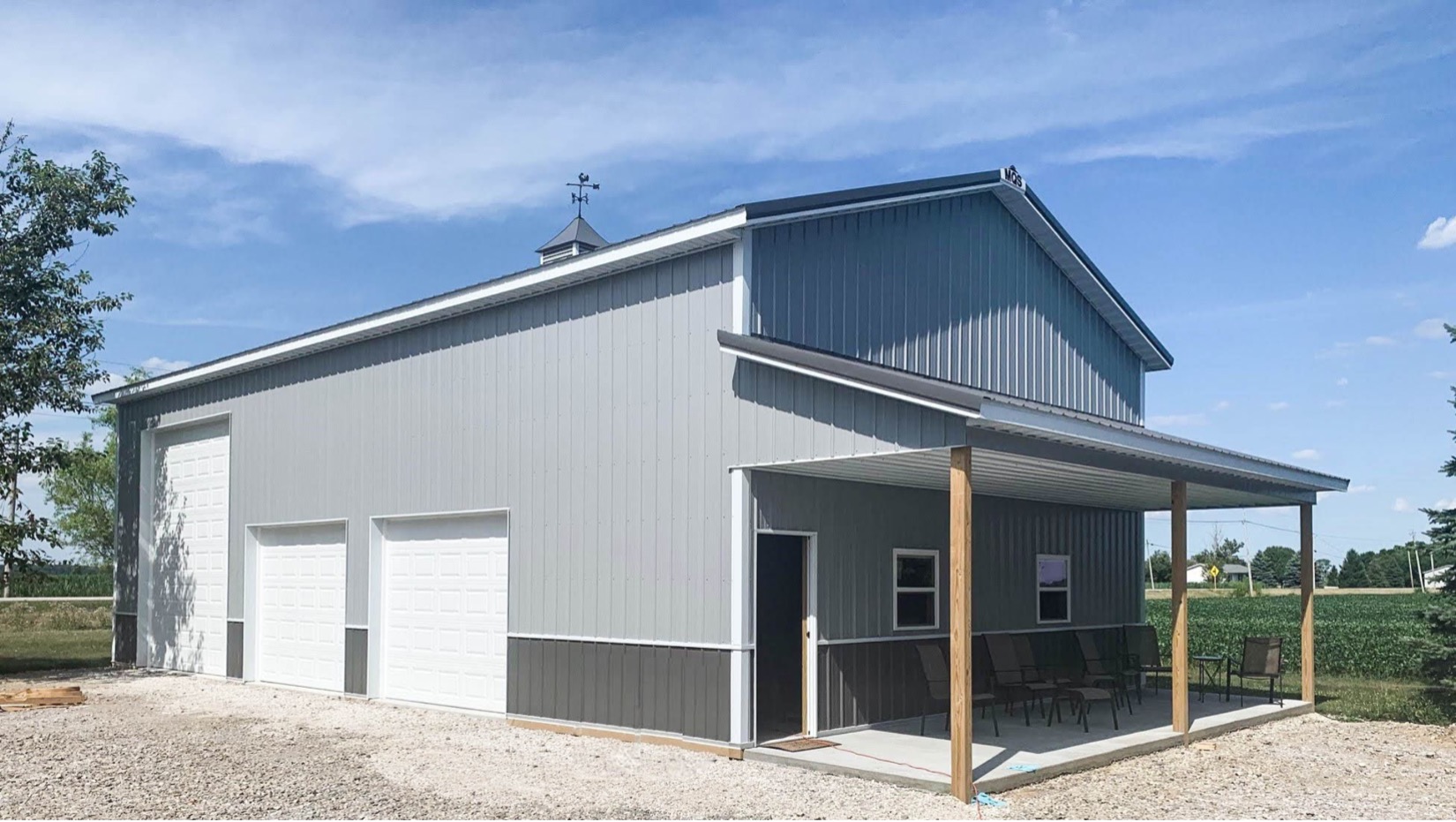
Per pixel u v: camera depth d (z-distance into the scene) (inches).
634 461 450.6
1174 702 469.7
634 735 439.5
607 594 455.8
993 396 350.9
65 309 738.8
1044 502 589.9
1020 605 566.6
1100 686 589.6
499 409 514.3
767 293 426.3
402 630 564.7
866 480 465.7
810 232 449.7
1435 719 562.3
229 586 672.4
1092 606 621.3
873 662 470.9
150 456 766.5
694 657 421.1
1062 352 609.6
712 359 425.1
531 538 492.4
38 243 728.3
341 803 330.3
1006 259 572.1
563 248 617.9
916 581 500.7
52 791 345.4
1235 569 4212.6
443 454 542.0
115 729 477.1
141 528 762.8
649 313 451.2
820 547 448.8
